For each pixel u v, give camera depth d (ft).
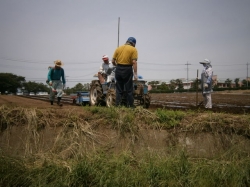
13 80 275.39
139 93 31.12
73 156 17.63
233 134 18.35
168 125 18.89
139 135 18.56
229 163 16.66
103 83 33.19
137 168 16.67
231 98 85.66
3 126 17.99
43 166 16.31
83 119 18.84
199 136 18.67
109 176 15.17
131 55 22.52
